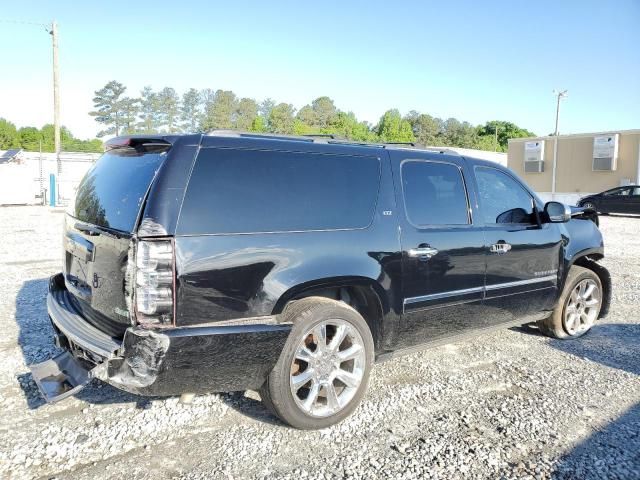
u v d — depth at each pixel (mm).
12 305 6605
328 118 94312
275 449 3330
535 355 5160
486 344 5492
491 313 4727
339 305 3623
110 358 3002
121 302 3072
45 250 11312
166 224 2980
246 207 3271
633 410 3955
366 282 3734
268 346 3250
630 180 32938
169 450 3299
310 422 3512
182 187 3070
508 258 4770
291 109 88688
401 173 4137
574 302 5691
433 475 3064
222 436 3484
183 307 3006
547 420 3773
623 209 24016
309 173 3617
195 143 3195
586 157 35125
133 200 3137
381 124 95438
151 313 2941
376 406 3965
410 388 4312
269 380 3371
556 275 5324
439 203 4352
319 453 3293
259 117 83875
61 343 3646
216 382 3186
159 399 4016
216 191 3180
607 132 33906
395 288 3918
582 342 5602
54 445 3328
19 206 25453
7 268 9172
